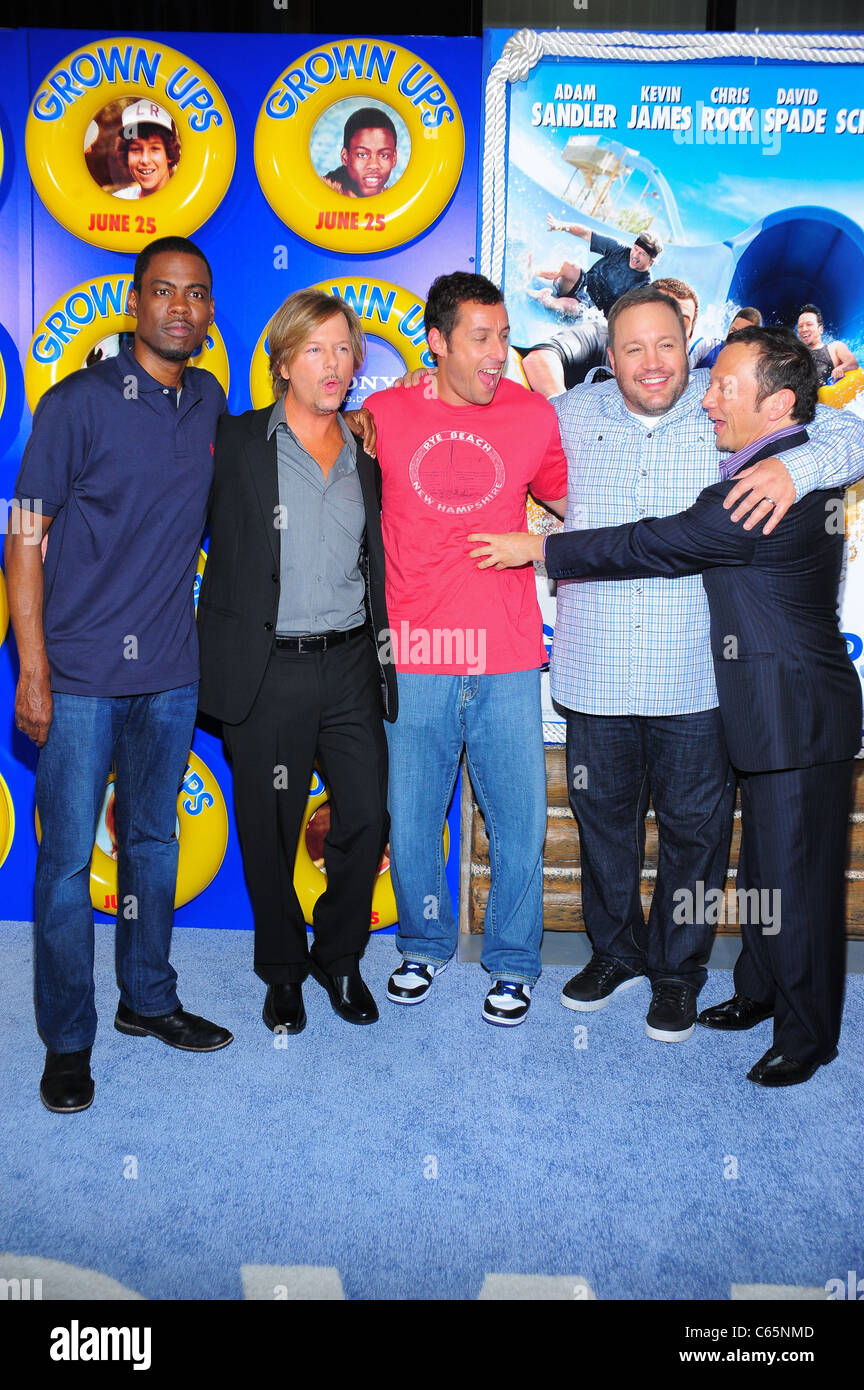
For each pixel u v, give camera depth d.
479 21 5.00
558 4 4.97
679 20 4.98
